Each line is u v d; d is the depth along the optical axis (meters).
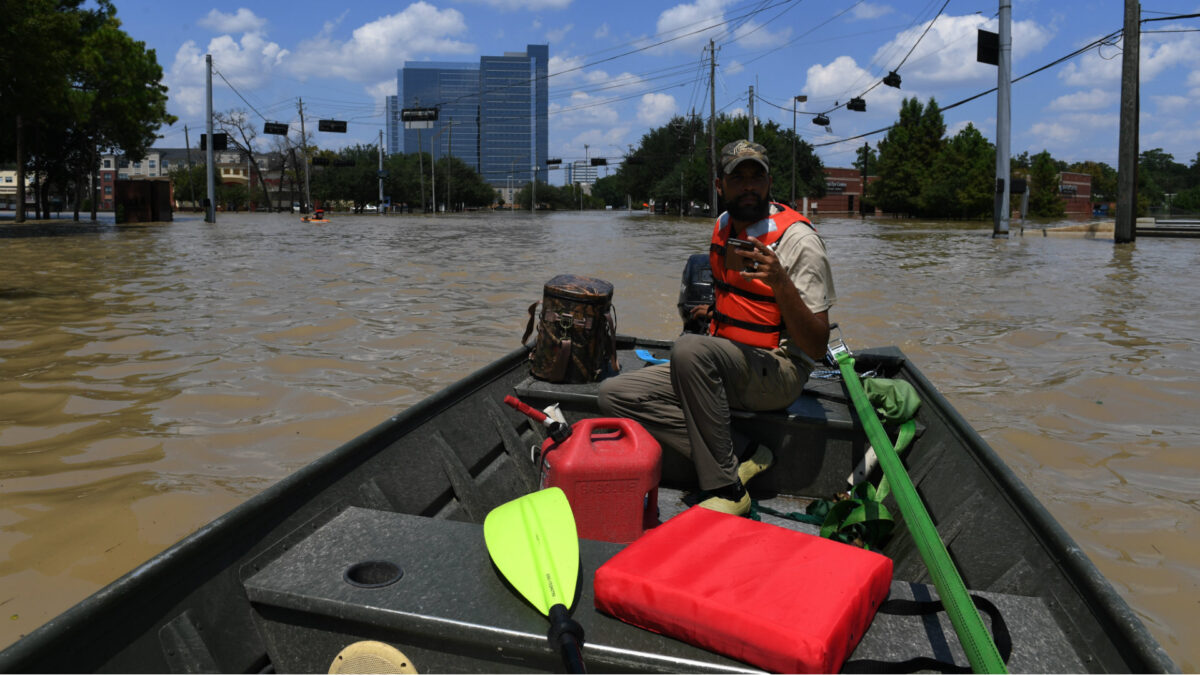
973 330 8.73
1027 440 5.08
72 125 35.28
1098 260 17.30
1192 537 3.72
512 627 1.78
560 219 55.81
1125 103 22.20
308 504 2.31
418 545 2.16
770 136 67.94
